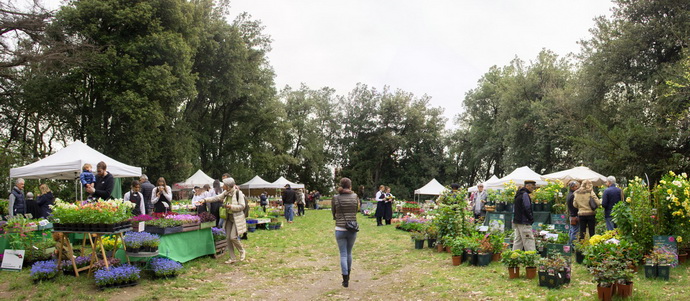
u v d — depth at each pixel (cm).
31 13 1919
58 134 2847
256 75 3997
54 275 688
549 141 3120
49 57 1984
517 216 855
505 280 694
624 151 1753
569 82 3192
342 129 5900
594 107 2438
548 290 616
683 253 783
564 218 1147
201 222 893
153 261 734
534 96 3462
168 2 2531
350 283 755
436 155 5619
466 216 1099
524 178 1680
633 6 2173
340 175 5728
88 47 2234
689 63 1720
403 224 1656
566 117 2698
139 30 2505
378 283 748
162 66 2406
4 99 2559
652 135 1767
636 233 769
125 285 668
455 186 1090
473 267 816
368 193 5481
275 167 4422
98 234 687
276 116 4278
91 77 2500
